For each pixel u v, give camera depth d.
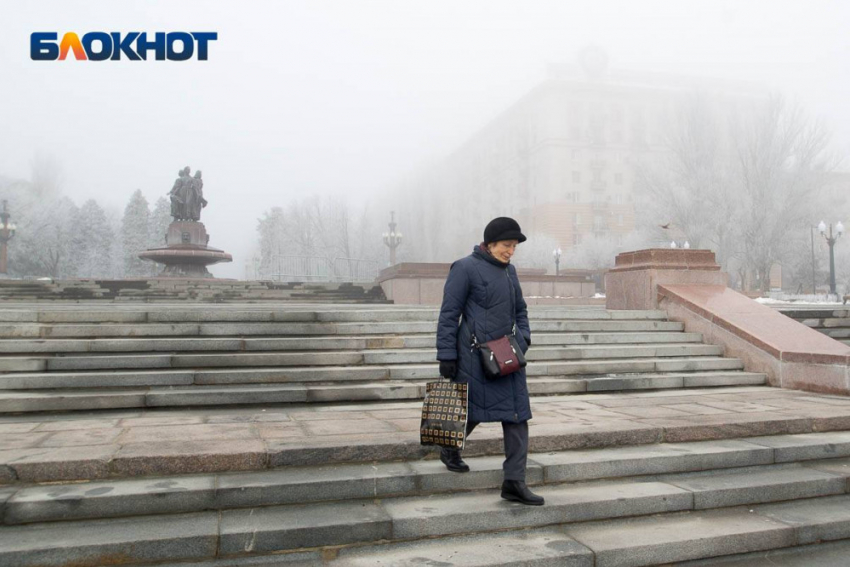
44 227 64.88
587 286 21.78
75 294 20.59
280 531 3.18
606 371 7.08
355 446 4.02
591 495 3.86
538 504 3.60
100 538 3.01
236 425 4.75
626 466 4.20
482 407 3.57
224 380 5.87
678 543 3.48
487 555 3.26
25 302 17.50
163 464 3.65
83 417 5.07
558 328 8.16
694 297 8.73
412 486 3.76
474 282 3.69
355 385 6.04
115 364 5.96
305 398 5.75
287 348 6.69
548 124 72.31
